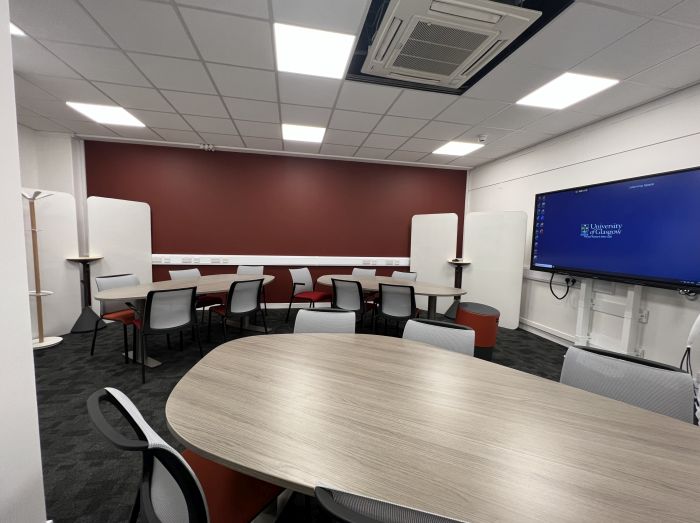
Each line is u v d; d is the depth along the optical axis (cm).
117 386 247
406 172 555
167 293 256
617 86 271
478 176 553
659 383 119
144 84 284
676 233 254
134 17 198
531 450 81
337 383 116
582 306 347
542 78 260
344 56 237
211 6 188
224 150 487
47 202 353
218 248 498
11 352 95
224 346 153
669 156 281
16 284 96
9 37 93
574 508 63
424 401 104
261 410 95
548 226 372
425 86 280
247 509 90
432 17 187
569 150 381
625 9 182
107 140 446
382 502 52
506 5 176
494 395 110
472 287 494
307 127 387
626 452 81
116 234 432
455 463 75
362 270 481
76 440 183
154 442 62
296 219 522
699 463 78
